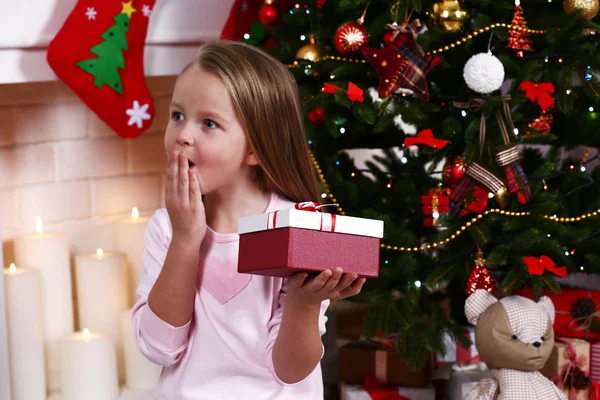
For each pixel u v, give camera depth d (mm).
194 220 1103
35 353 1911
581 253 1974
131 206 2332
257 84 1143
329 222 953
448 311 2244
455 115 1829
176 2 2043
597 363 2020
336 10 1920
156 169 2377
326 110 1852
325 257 953
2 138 2041
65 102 2158
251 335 1161
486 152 1758
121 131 1898
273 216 960
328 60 1895
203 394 1166
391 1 1823
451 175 1801
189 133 1102
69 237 2203
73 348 1879
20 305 1874
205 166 1106
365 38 1796
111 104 1868
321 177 1864
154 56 2029
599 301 2059
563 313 2068
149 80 2309
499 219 1839
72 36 1814
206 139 1103
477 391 1825
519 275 1785
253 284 1170
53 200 2162
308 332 1044
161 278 1121
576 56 1819
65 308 2033
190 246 1108
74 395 1892
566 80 1775
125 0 1865
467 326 2213
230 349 1164
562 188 2004
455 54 1874
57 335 2018
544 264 1744
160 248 1224
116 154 2281
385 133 2049
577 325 2059
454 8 1741
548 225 1831
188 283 1121
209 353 1171
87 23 1830
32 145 2102
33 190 2117
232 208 1208
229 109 1110
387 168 2082
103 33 1844
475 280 1807
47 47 1851
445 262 1875
